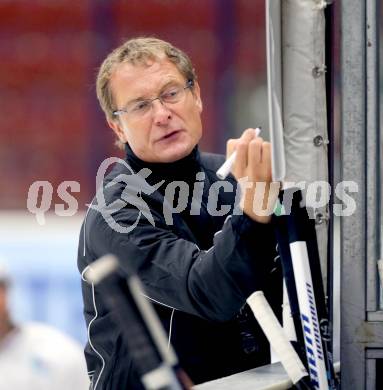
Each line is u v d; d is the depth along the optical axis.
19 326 14.22
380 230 7.25
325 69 6.98
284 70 6.87
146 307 4.61
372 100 6.96
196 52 31.02
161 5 31.59
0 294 13.99
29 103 31.50
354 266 6.97
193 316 8.04
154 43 8.29
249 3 31.23
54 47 31.72
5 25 31.89
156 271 7.39
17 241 22.88
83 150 30.98
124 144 8.68
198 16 31.42
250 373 7.48
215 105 30.52
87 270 8.19
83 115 31.28
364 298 6.96
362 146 6.98
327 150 7.07
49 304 22.34
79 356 14.19
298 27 6.80
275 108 6.50
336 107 8.37
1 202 30.28
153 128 8.14
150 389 4.56
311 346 6.61
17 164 30.92
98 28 31.81
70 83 31.53
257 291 6.74
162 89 8.12
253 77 30.75
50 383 13.92
